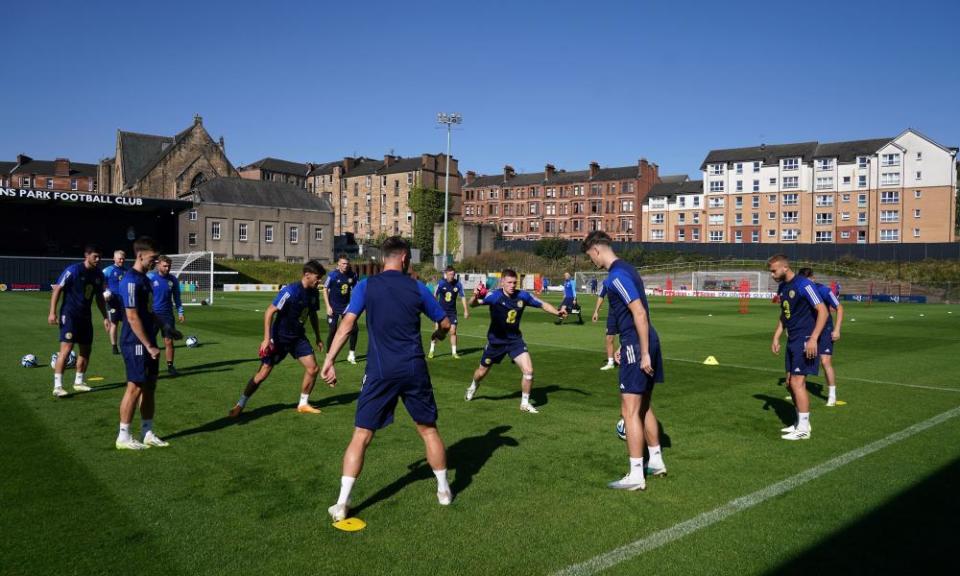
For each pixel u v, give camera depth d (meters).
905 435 7.33
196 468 5.84
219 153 77.62
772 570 3.97
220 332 18.08
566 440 6.99
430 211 86.62
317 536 4.39
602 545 4.30
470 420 7.93
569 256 67.25
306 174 104.06
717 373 11.95
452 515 4.79
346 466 4.72
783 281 7.32
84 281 9.13
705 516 4.82
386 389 4.79
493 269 63.88
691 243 67.12
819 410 8.73
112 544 4.22
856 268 56.38
